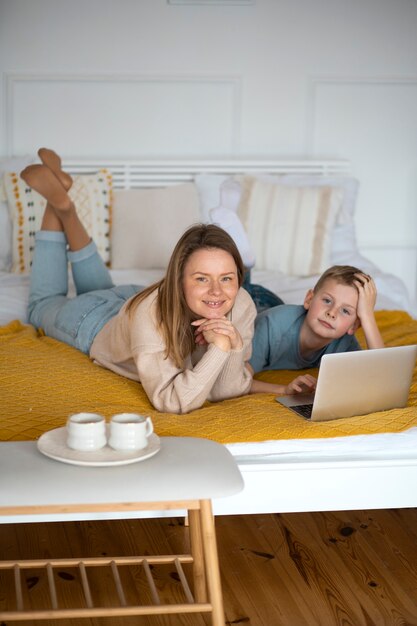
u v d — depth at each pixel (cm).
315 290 241
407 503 196
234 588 199
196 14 387
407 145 412
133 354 210
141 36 386
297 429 196
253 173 391
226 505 190
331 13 394
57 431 173
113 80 388
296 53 396
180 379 202
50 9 379
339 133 407
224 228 289
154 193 367
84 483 152
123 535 227
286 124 403
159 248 357
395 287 356
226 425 195
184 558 180
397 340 269
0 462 159
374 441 196
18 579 167
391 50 400
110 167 385
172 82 392
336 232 378
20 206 350
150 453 163
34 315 282
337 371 198
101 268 290
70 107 388
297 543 224
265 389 229
